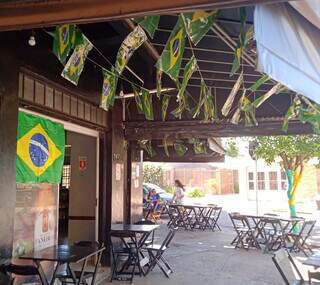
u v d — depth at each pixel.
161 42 4.89
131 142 8.72
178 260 8.33
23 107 4.96
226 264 7.96
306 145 10.20
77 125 6.45
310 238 11.30
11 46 4.42
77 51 3.29
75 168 7.43
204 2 1.93
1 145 4.23
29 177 5.00
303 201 23.34
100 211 7.19
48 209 5.55
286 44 2.36
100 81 6.56
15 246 4.83
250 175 26.28
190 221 13.43
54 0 2.06
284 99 7.32
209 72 6.30
